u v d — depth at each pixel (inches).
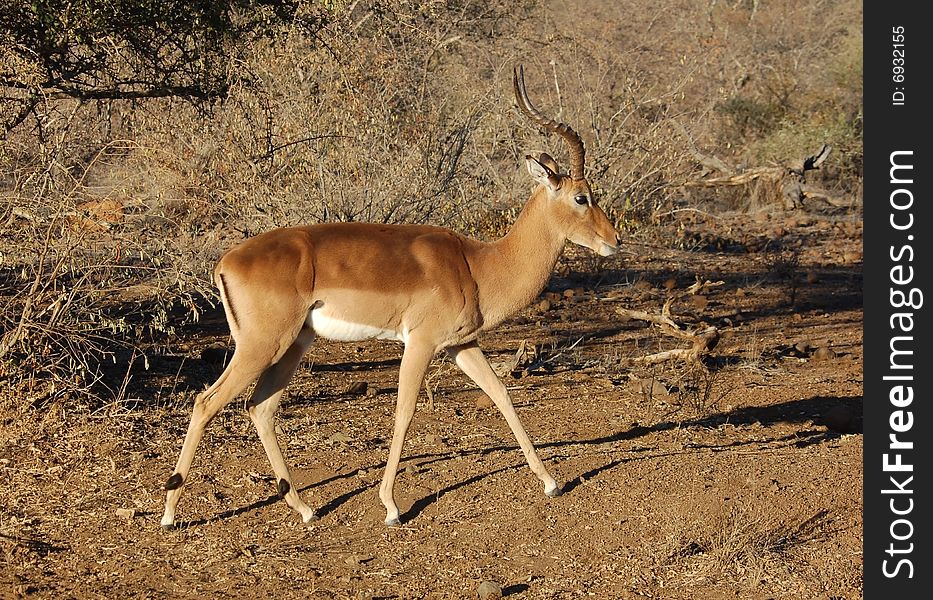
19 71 645.9
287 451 581.3
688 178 1488.7
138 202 756.0
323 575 442.9
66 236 616.7
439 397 711.7
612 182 1217.4
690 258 1230.9
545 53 1382.9
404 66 1019.9
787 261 1205.1
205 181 883.4
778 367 820.6
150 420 611.8
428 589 431.5
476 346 521.0
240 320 470.6
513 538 476.1
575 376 772.0
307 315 484.4
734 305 1031.6
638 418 668.7
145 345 768.3
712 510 494.6
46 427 579.5
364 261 485.1
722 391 745.6
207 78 719.7
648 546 466.6
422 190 908.0
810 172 1713.8
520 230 519.8
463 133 997.8
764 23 2252.7
